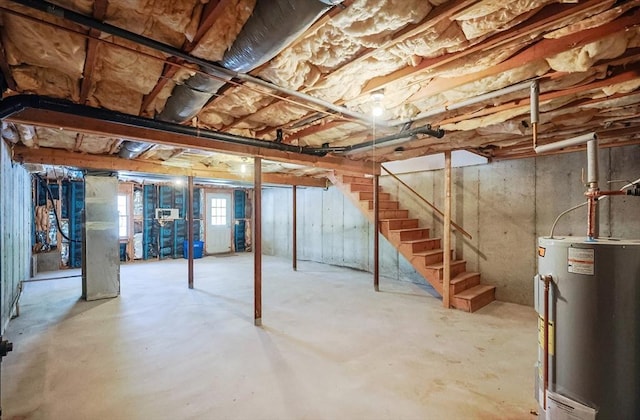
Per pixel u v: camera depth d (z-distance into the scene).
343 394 2.23
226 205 10.55
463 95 2.48
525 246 4.55
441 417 1.99
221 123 3.18
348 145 4.12
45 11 1.34
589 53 1.81
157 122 2.66
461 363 2.70
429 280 4.68
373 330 3.46
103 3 1.36
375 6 1.40
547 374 1.57
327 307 4.32
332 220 7.96
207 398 2.18
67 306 4.35
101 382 2.38
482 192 4.98
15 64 1.93
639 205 3.75
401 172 6.00
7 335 3.29
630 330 1.39
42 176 6.78
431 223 5.70
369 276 6.53
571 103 2.64
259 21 1.40
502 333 3.38
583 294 1.46
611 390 1.41
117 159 4.82
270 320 3.79
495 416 2.00
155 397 2.19
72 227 7.59
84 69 1.98
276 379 2.43
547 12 1.48
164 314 4.00
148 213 9.02
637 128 3.31
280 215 9.78
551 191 4.36
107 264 4.79
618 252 1.40
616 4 1.40
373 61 1.93
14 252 4.16
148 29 1.58
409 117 2.94
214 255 10.02
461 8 1.41
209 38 1.59
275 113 2.91
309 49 1.78
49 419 1.95
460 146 4.19
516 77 2.16
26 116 2.38
